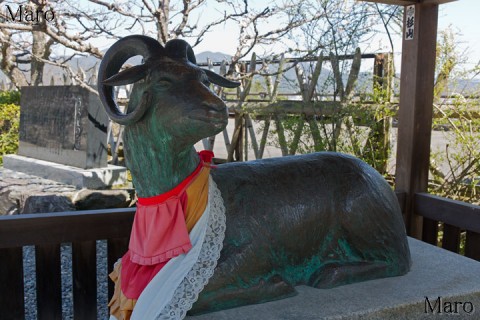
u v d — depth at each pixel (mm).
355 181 2078
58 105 6102
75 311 2508
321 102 5254
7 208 5301
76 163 5797
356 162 2180
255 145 6625
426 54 3146
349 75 4961
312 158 2125
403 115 3264
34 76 9250
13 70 8758
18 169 6586
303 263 1981
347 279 1959
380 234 2062
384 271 2039
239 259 1754
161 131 1607
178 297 1574
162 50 1643
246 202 1857
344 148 4895
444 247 3061
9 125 8023
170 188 1689
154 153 1660
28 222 2334
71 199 4988
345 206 2027
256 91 6805
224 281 1711
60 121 6070
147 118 1639
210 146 7785
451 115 4465
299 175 2016
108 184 5656
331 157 2150
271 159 2096
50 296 2459
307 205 1956
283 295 1823
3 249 2355
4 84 11812
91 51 4562
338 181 2061
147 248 1692
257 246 1813
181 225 1664
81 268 2492
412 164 3203
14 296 2400
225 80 1883
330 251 2031
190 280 1611
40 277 2430
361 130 4797
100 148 5848
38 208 5012
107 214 2488
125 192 5355
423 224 3238
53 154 6227
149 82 1603
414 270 2154
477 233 2811
